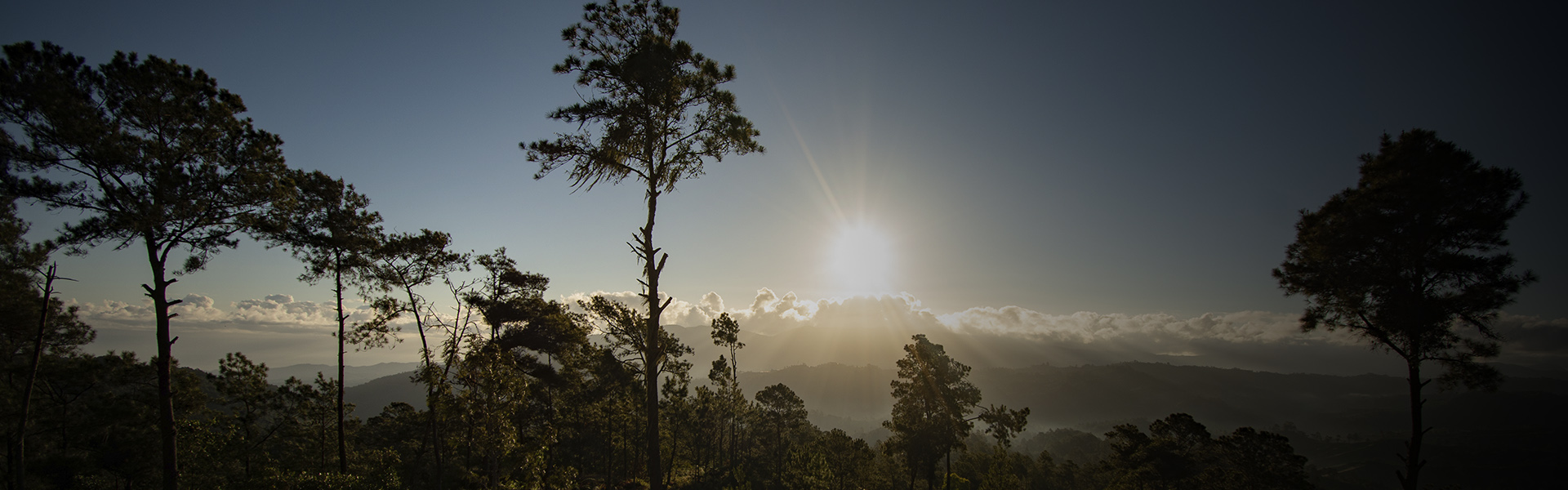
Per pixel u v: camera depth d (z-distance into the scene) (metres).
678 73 12.81
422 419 24.58
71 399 25.75
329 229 23.00
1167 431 45.53
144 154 14.83
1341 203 18.08
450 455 25.92
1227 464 41.31
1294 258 19.34
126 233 14.77
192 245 16.28
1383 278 16.64
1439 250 16.42
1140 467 44.47
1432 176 16.06
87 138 13.42
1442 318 15.64
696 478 50.34
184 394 28.42
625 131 12.26
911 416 40.84
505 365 17.70
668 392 46.78
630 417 45.66
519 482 18.62
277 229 19.31
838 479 44.91
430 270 26.00
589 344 32.97
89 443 25.34
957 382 40.00
